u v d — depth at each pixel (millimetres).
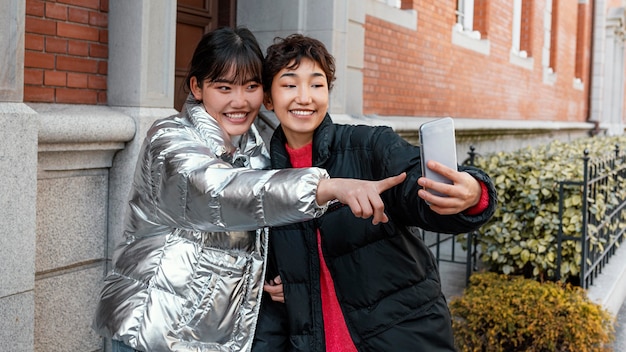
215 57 1892
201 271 1820
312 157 1970
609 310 4773
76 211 3195
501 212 5086
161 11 3420
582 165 5117
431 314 1920
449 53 7965
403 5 6992
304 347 1940
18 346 2674
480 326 4051
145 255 1855
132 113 3309
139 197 1861
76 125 2967
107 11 3391
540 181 4930
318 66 1934
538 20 12188
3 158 2549
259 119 4930
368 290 1875
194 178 1617
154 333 1780
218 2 5141
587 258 5008
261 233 1911
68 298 3189
